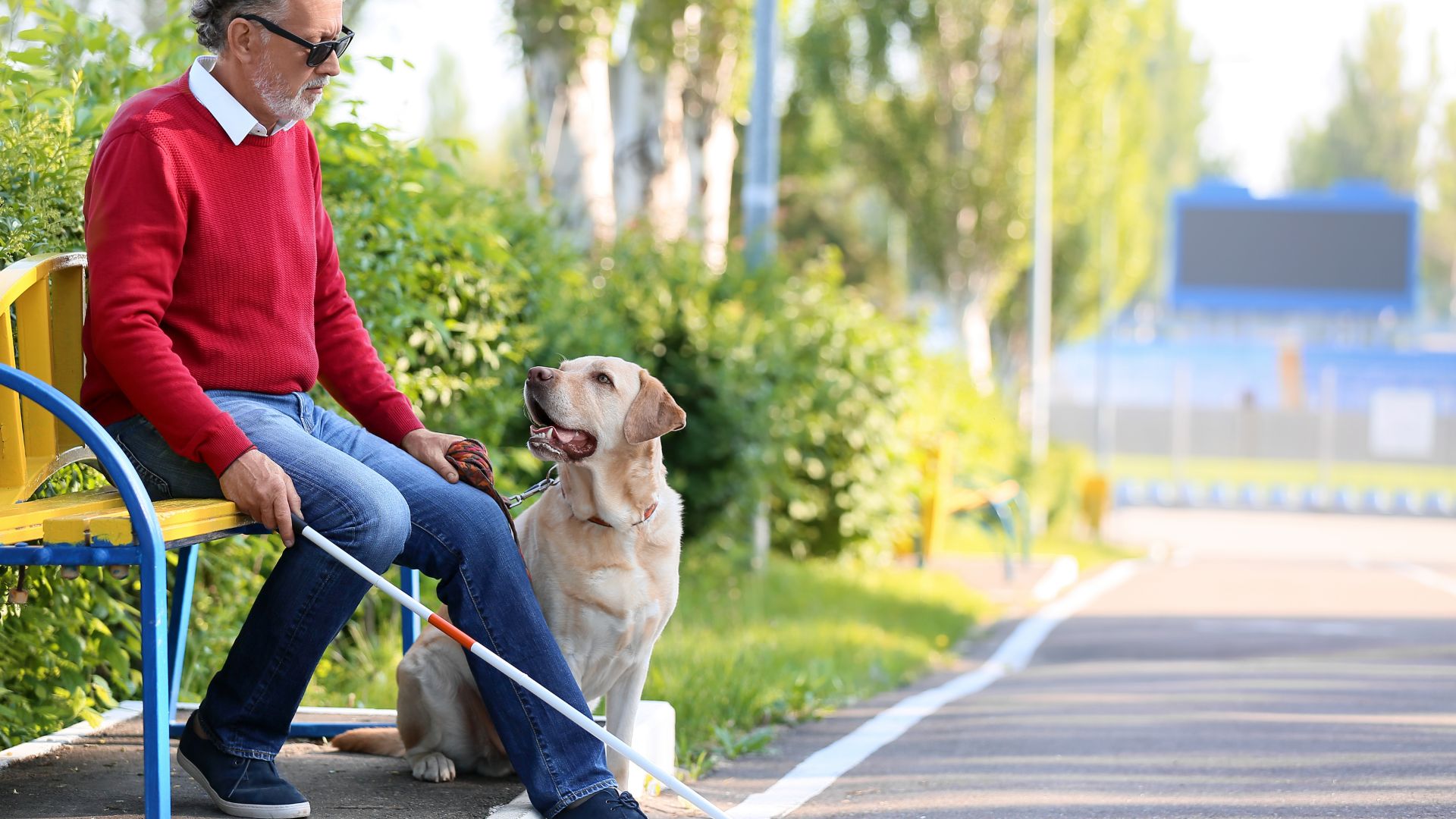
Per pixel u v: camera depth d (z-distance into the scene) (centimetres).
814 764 550
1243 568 2114
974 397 1948
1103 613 1391
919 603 1234
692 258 1132
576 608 391
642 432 391
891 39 3225
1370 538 3055
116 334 330
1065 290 3734
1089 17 3269
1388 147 8594
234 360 357
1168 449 5731
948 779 511
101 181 340
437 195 666
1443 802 450
